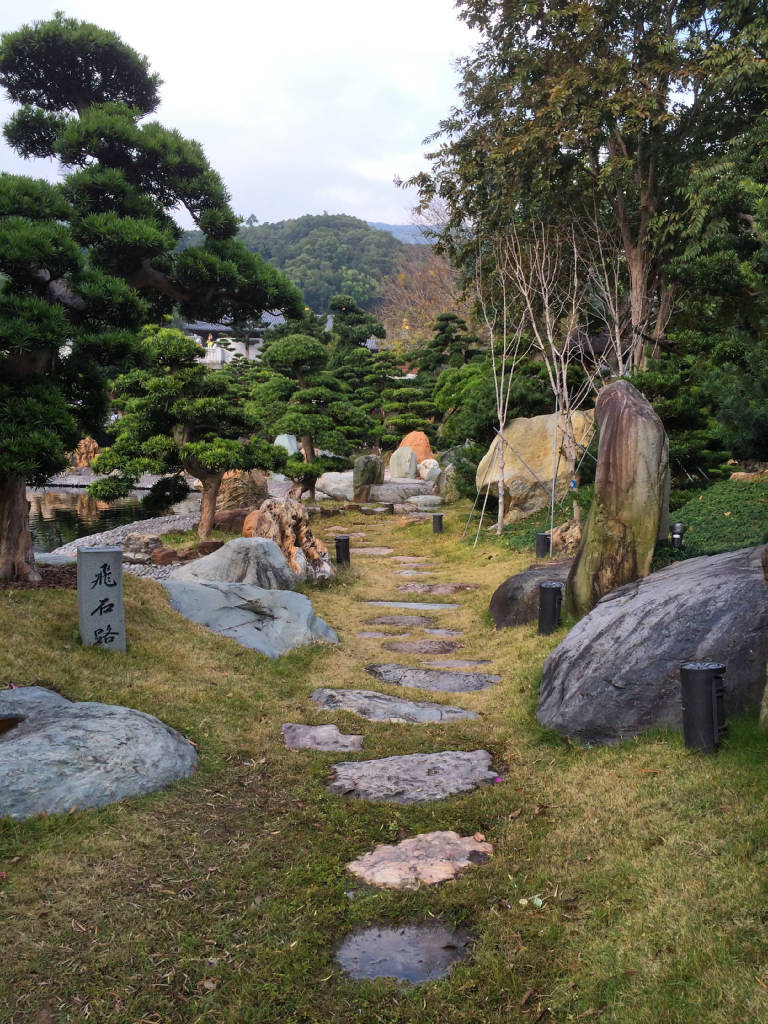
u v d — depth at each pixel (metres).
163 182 11.24
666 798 5.22
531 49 21.78
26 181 9.20
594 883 4.46
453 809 5.77
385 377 44.44
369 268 122.12
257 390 28.94
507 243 20.42
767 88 19.34
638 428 9.55
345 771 6.50
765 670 6.14
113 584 8.38
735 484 15.56
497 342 23.78
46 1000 3.67
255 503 25.59
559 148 20.62
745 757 5.44
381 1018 3.65
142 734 6.22
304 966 4.00
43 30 10.48
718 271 18.27
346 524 25.56
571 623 10.11
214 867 4.92
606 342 23.28
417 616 13.30
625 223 21.80
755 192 10.55
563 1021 3.52
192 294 11.69
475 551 18.47
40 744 5.72
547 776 6.21
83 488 42.66
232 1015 3.65
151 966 3.96
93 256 10.05
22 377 9.15
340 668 9.82
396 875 4.86
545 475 20.23
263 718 7.77
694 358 18.39
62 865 4.72
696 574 7.48
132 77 11.35
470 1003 3.72
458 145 22.23
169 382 18.11
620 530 9.59
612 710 6.68
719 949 3.62
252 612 11.03
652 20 20.55
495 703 8.36
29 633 8.08
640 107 19.03
